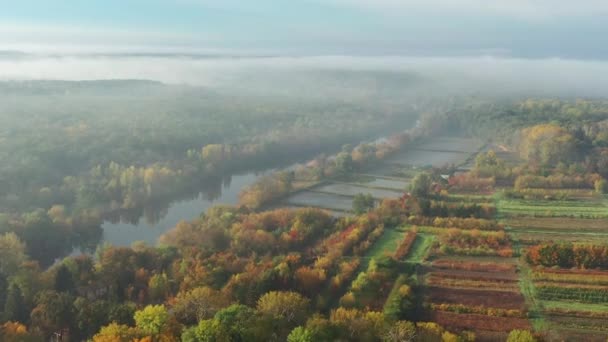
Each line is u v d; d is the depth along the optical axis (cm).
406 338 13500
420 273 18862
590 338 14800
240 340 12644
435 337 13725
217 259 18938
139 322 13662
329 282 17975
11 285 16788
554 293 17225
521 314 15950
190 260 18825
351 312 14725
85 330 14812
